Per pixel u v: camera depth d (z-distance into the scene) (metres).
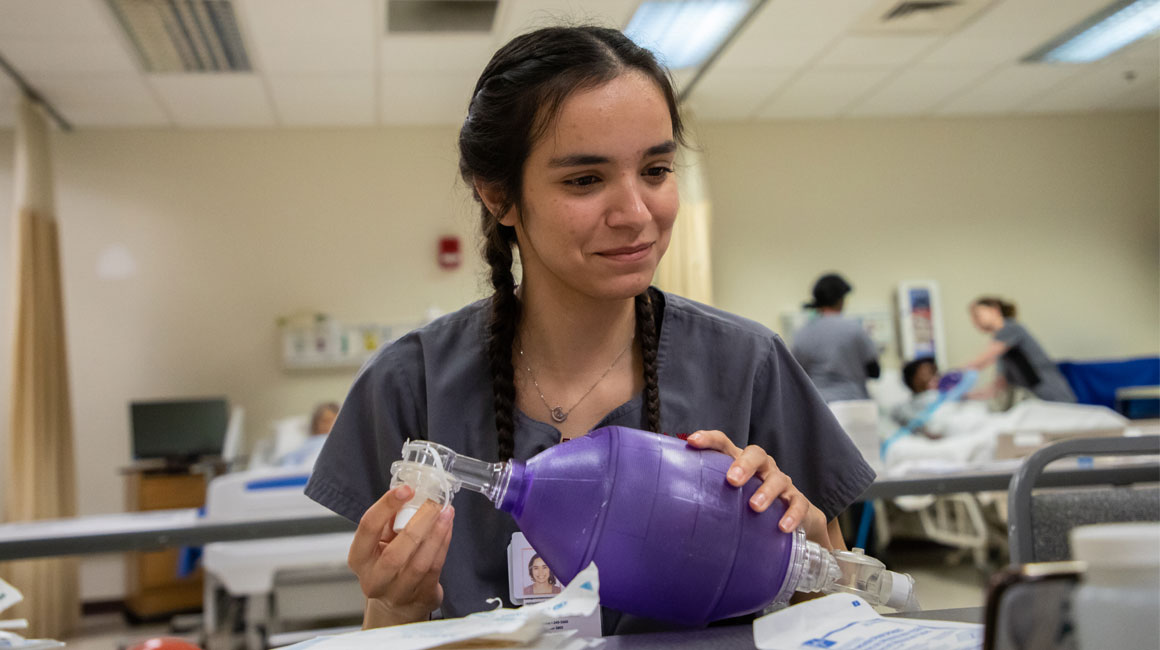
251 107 5.21
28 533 1.78
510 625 0.53
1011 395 5.41
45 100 4.90
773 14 4.34
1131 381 5.75
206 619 3.96
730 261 6.03
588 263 0.76
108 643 4.27
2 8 3.83
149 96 4.94
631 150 0.73
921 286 6.12
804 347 4.68
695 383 0.93
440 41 4.39
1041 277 6.30
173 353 5.40
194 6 3.91
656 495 0.64
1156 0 4.42
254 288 5.52
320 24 4.15
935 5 4.34
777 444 0.96
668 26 4.44
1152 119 6.38
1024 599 0.36
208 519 1.88
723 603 0.65
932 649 0.54
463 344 0.95
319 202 5.62
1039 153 6.34
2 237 5.16
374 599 0.70
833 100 5.73
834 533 0.97
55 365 4.59
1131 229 6.39
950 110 6.11
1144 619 0.35
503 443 0.87
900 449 4.38
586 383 0.91
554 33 0.79
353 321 5.60
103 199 5.37
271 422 5.48
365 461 0.96
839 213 6.15
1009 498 1.03
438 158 5.73
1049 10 4.47
